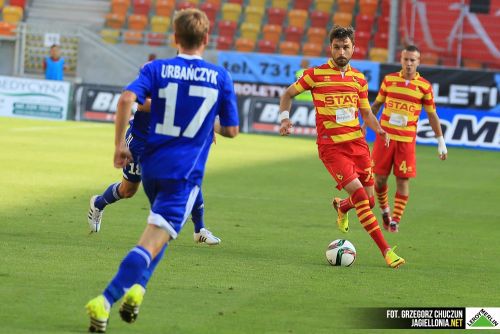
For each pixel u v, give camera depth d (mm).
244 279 21453
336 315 18141
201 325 16906
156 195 16500
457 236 30203
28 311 17328
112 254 23797
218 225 30094
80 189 36938
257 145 61219
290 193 39219
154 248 15844
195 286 20391
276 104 70625
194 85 16391
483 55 77438
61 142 55906
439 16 77562
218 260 23812
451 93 68125
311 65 72875
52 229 27484
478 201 39688
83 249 24344
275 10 89562
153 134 16391
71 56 86688
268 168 48375
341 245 23828
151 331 16328
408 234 30406
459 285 21828
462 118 68000
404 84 31156
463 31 77500
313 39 87688
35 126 66250
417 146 68125
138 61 85688
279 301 19203
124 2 91188
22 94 73625
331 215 33625
